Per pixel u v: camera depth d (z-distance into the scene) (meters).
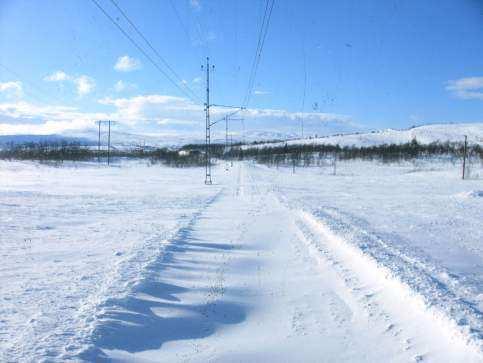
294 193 31.55
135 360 4.98
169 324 6.16
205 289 7.76
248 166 104.62
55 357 4.65
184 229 14.00
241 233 13.55
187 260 9.81
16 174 61.50
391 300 6.77
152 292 7.33
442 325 5.44
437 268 8.40
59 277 7.96
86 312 6.05
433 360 4.82
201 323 6.33
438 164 108.31
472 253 10.49
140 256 9.76
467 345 4.84
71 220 16.11
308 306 6.97
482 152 115.50
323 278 8.41
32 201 23.00
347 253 10.14
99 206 21.20
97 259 9.52
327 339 5.67
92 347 4.99
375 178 61.44
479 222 16.19
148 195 28.52
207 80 38.00
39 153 106.31
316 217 15.91
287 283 8.23
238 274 8.84
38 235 12.67
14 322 5.67
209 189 35.16
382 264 8.38
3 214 17.09
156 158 120.44
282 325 6.25
